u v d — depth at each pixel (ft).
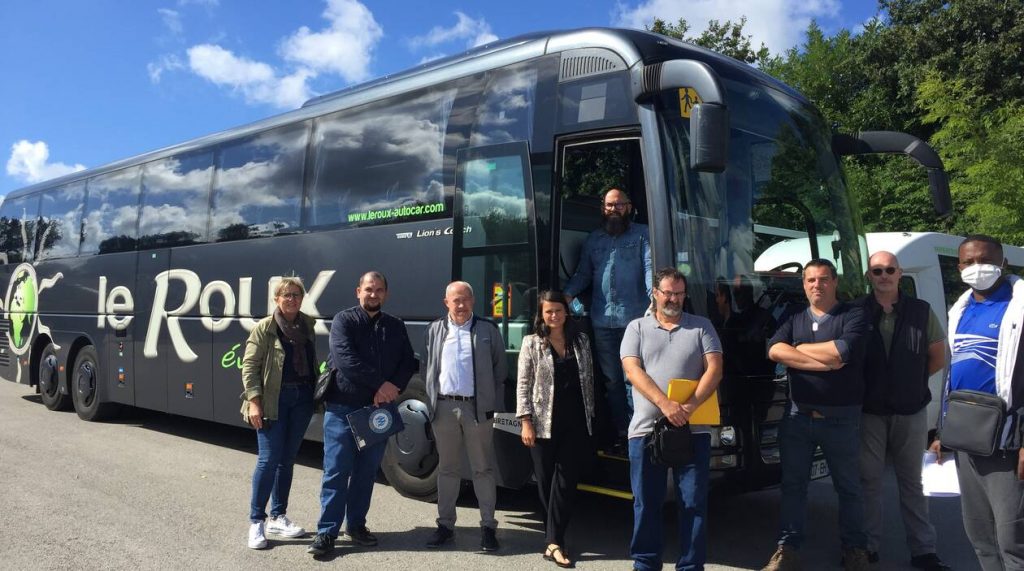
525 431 17.29
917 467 17.13
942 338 17.30
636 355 15.71
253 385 17.97
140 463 27.50
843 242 21.63
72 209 39.86
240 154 29.50
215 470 26.71
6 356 44.91
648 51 18.54
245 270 28.32
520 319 19.53
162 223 33.04
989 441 12.49
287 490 19.12
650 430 15.42
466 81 21.86
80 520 20.07
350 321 17.81
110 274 36.01
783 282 19.44
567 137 19.16
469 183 21.03
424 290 21.98
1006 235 50.70
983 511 13.23
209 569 16.69
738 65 20.94
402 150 23.31
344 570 16.85
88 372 37.47
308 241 25.85
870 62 79.25
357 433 17.47
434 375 18.48
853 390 16.07
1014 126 51.08
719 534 20.20
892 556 18.29
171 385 31.81
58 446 30.37
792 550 16.53
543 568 17.15
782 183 20.38
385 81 25.23
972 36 74.28
